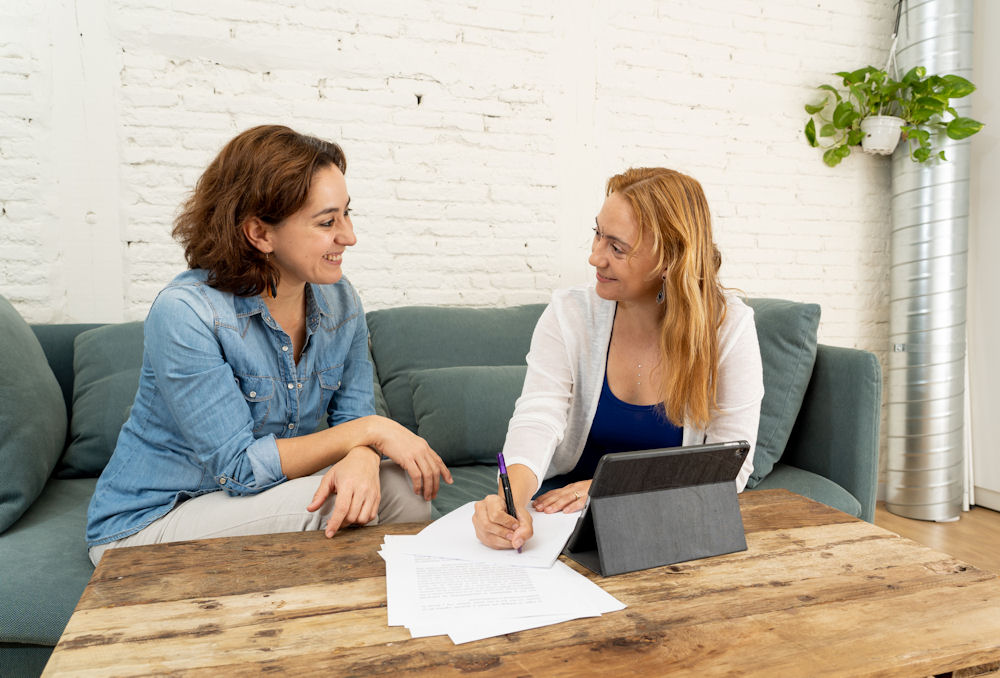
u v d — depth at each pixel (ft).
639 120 9.39
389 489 4.17
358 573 3.15
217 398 4.01
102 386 6.52
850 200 10.60
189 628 2.64
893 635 2.68
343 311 4.98
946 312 9.82
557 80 8.95
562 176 9.09
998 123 10.02
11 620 4.04
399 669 2.39
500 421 7.11
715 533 3.50
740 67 9.82
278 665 2.40
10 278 7.17
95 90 7.25
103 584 3.00
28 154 7.11
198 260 4.28
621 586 3.10
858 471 6.50
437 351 7.68
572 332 5.13
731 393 4.81
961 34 9.69
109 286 7.47
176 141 7.54
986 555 8.66
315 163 4.12
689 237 4.40
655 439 4.93
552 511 3.93
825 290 10.59
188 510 4.06
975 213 10.40
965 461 10.46
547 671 2.40
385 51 8.21
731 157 9.90
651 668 2.43
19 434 5.29
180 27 7.43
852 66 10.41
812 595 3.02
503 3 8.63
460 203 8.70
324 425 6.69
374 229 8.39
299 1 7.84
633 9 9.21
